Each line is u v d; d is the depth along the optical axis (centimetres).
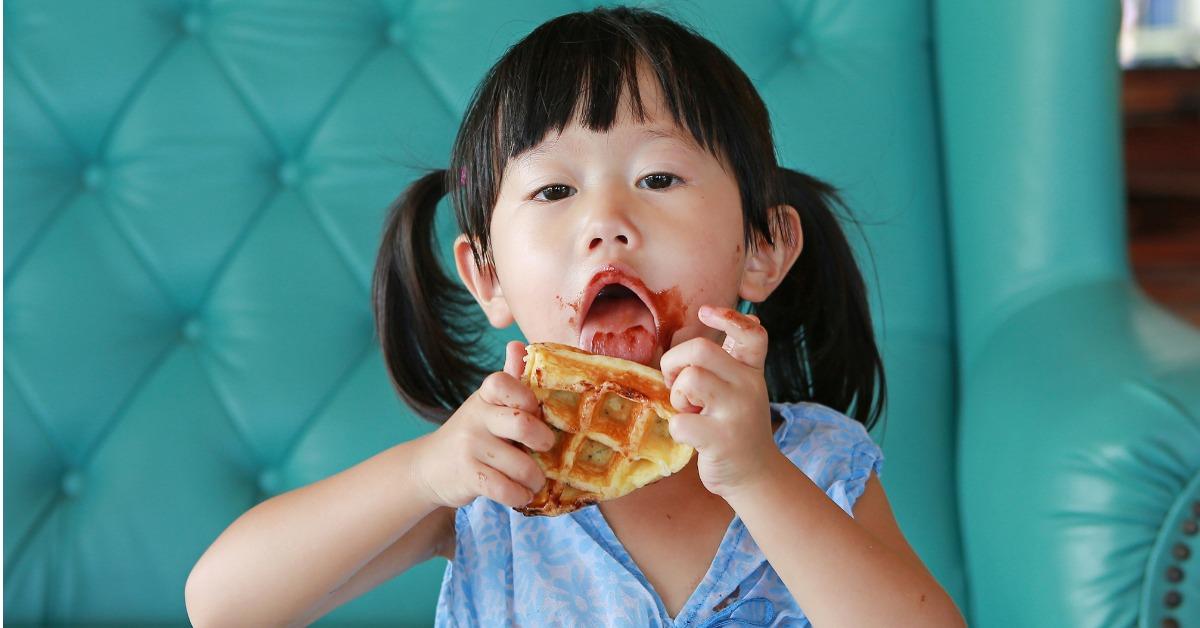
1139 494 93
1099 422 96
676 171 87
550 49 90
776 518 81
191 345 124
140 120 125
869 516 94
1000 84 119
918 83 125
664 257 86
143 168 124
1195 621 92
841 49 126
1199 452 93
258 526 90
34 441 121
